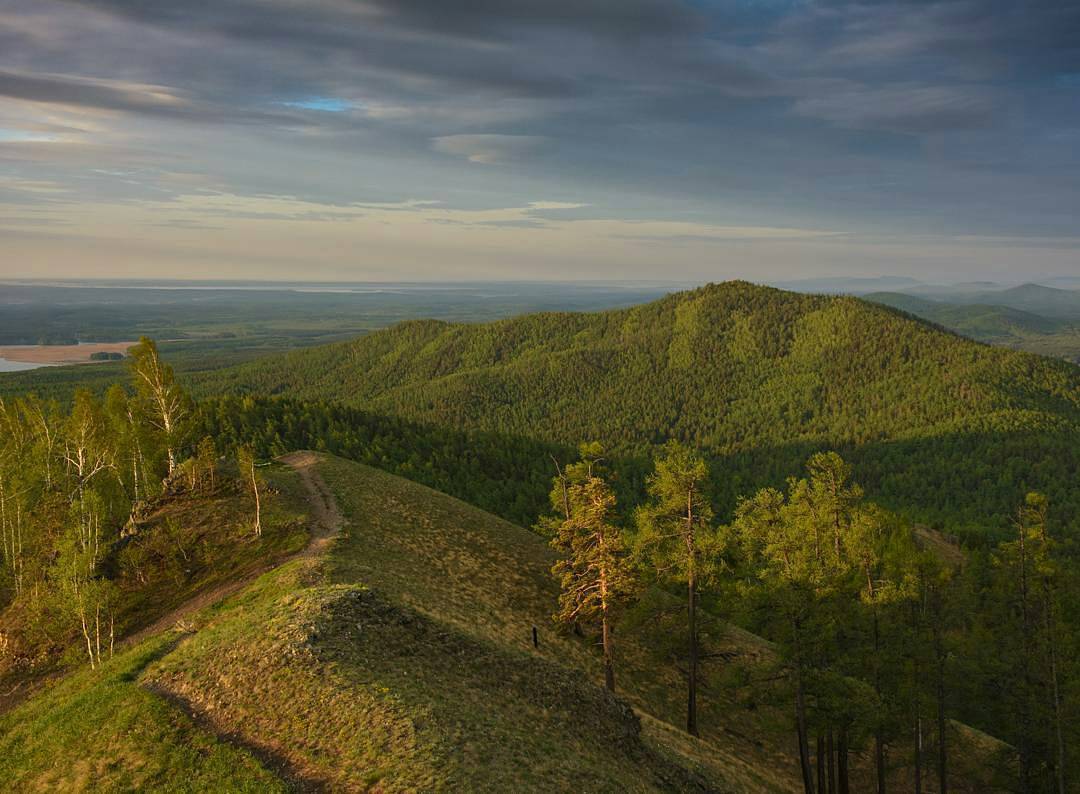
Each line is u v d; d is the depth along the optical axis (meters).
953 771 43.78
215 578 44.94
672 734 34.12
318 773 21.50
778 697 33.84
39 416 65.56
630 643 48.66
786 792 34.16
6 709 37.00
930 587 36.56
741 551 37.75
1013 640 37.94
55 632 41.94
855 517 38.91
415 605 37.88
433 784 20.58
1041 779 37.94
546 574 55.81
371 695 24.89
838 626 34.75
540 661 33.97
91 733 24.92
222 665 27.53
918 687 36.06
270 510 53.59
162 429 66.81
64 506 53.97
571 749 26.33
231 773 21.59
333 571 40.25
